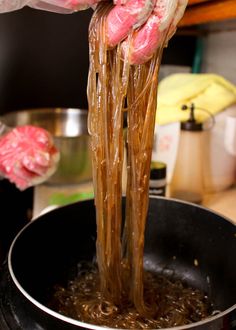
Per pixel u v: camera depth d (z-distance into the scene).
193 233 0.46
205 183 0.68
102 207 0.35
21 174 0.56
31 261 0.41
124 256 0.41
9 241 0.62
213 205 0.64
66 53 0.92
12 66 0.89
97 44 0.31
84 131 0.87
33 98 0.93
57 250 0.45
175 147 0.66
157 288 0.45
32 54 0.89
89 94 0.32
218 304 0.42
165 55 0.93
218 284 0.43
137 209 0.35
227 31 0.82
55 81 0.93
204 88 0.66
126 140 0.37
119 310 0.38
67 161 0.69
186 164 0.64
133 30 0.29
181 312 0.40
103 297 0.38
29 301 0.30
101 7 0.31
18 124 0.81
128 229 0.38
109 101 0.32
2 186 0.69
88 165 0.72
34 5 0.32
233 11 0.56
